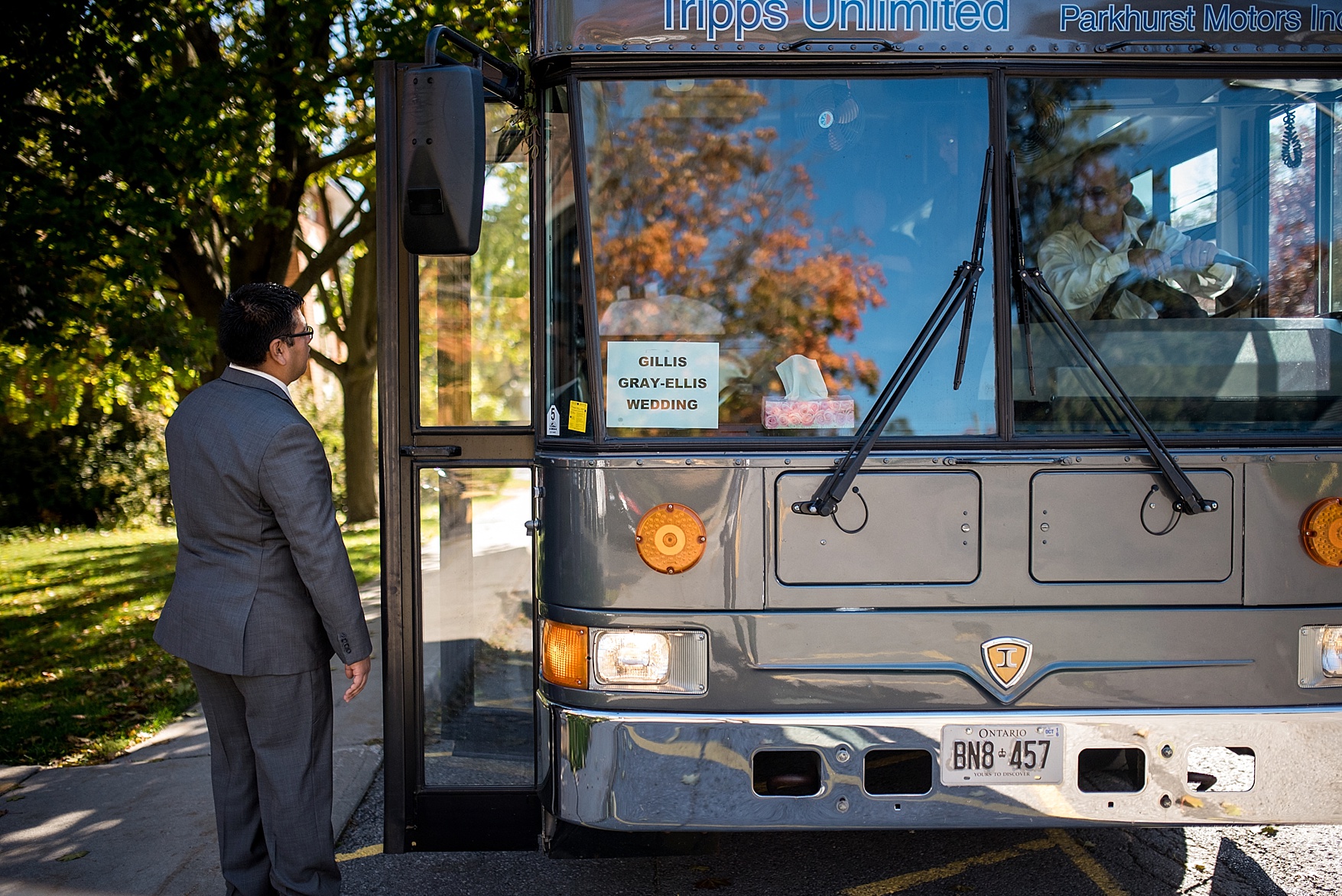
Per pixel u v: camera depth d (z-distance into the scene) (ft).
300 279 39.42
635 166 9.38
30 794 14.92
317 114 29.91
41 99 28.58
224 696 9.52
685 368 9.32
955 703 8.96
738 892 11.19
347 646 9.21
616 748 8.91
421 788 10.70
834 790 8.89
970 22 9.32
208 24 32.68
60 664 23.98
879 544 8.91
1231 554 9.00
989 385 9.21
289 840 9.38
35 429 54.13
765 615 8.91
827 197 9.37
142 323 33.42
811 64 9.33
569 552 9.10
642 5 9.27
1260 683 9.04
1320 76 9.61
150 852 12.75
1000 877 11.44
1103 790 8.95
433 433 10.46
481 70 9.54
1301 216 9.67
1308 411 9.57
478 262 10.33
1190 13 9.43
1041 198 9.41
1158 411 9.41
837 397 9.27
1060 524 8.96
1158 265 9.50
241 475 8.96
